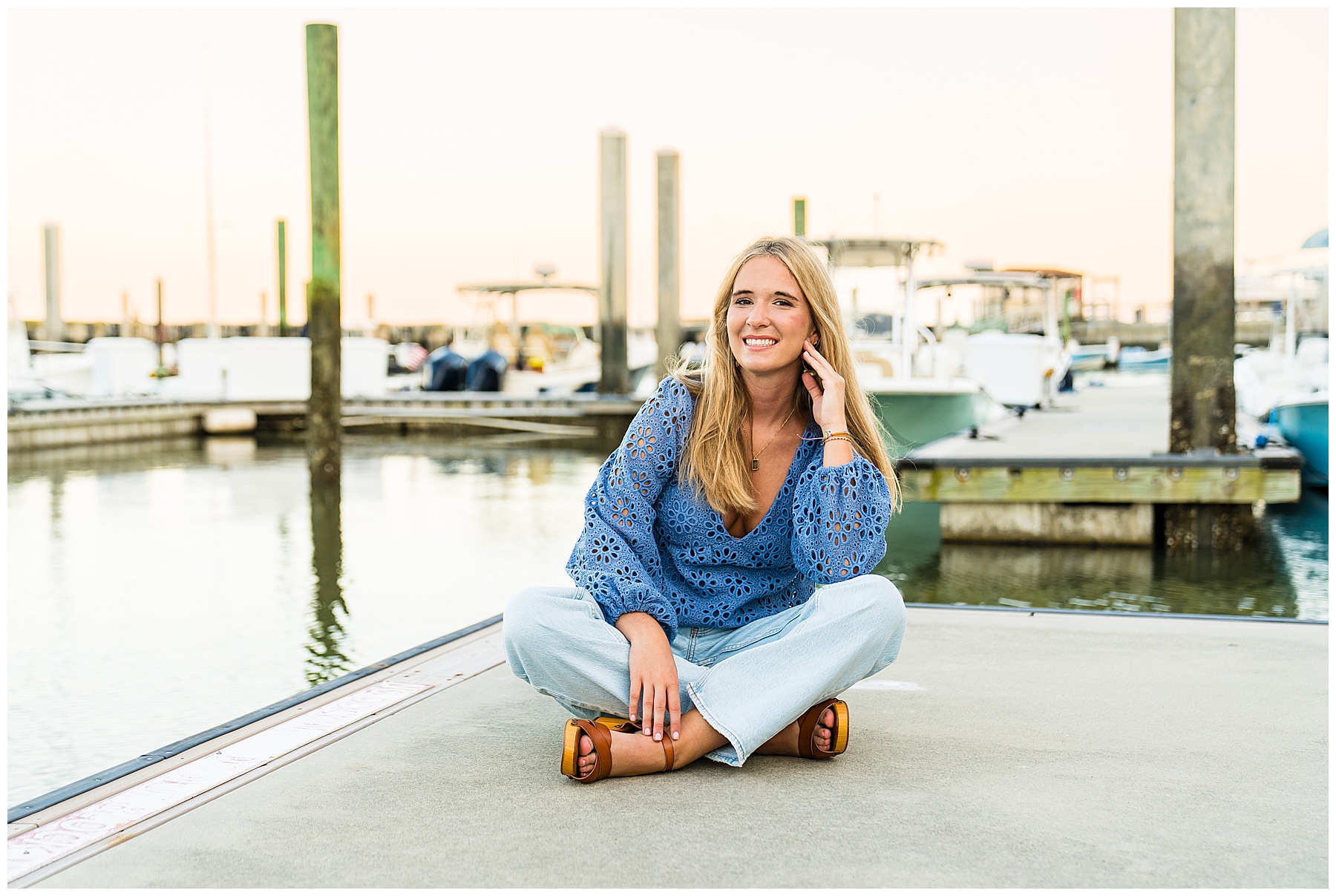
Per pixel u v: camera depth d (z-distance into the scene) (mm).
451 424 18750
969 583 6402
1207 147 7316
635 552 2162
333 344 11875
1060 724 2359
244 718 2432
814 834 1768
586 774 1990
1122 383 25766
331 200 11883
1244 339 28234
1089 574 6633
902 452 11516
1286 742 2227
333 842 1753
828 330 2133
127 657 4828
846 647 2062
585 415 18141
